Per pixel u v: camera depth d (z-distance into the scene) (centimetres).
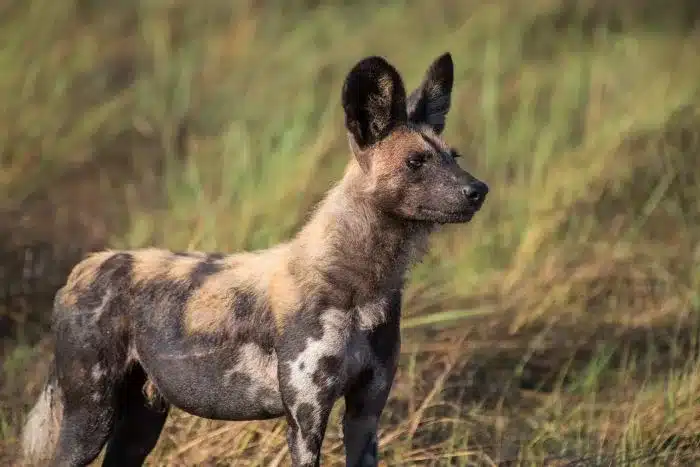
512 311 1800
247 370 1113
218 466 1302
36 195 2195
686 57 3025
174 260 1177
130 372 1174
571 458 1358
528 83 2719
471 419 1465
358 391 1112
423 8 3209
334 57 2852
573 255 1984
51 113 2423
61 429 1163
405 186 1108
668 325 1772
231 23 3050
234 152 2286
